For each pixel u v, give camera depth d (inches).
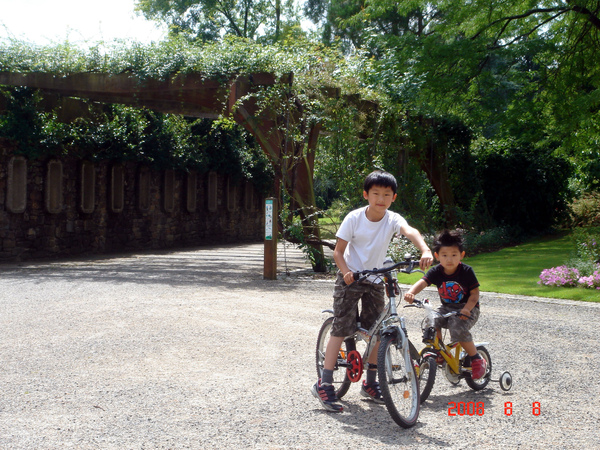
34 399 152.9
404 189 577.6
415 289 158.7
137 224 721.6
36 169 571.2
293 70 437.1
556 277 362.6
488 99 704.4
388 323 143.4
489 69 753.0
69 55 506.6
